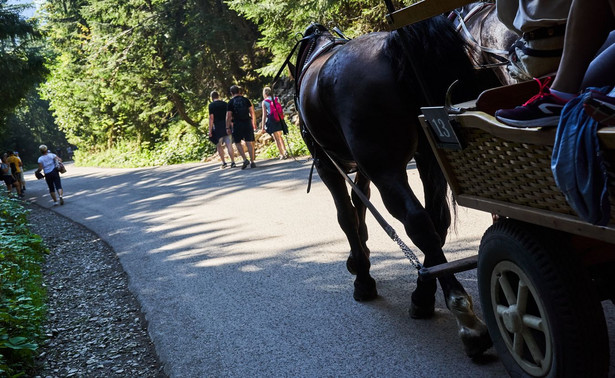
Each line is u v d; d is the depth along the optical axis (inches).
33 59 843.4
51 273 318.7
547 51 108.7
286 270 243.3
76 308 243.3
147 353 184.1
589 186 83.0
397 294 195.3
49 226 493.7
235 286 232.4
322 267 239.3
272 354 165.0
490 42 140.3
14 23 809.5
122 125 1280.8
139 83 1101.1
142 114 1146.7
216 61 1067.9
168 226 390.0
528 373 115.2
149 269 283.3
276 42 660.1
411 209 136.3
